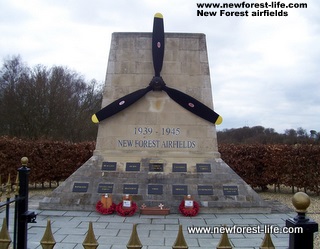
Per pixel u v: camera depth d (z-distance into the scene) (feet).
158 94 39.93
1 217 30.58
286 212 35.04
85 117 126.93
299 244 11.39
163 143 39.14
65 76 128.47
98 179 36.68
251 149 52.08
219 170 37.50
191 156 38.50
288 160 50.21
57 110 114.32
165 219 31.60
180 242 12.03
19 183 15.57
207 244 23.84
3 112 111.04
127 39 40.93
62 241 24.12
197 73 40.52
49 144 53.06
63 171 53.06
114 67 40.55
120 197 35.14
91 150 53.78
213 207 34.45
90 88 137.69
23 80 114.73
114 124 39.47
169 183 36.27
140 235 26.08
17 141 52.49
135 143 39.11
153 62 40.04
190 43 40.98
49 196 35.60
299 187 49.98
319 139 108.47
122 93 40.09
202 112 39.22
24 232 15.42
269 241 11.76
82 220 30.73
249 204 34.73
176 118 39.58
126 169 37.52
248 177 51.85
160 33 40.11
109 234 26.30
